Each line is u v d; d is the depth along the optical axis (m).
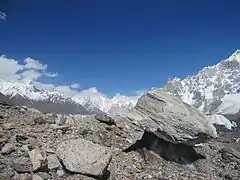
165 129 21.14
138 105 23.48
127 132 24.30
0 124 19.88
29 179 14.43
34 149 16.44
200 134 20.83
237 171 22.11
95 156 15.99
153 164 20.39
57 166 15.80
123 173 17.89
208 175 20.78
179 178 19.08
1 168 14.73
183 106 22.14
